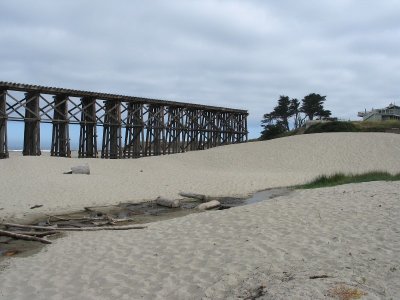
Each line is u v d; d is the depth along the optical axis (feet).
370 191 39.11
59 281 20.58
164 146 125.29
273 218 30.32
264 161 94.32
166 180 65.26
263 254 21.79
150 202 48.24
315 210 31.94
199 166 90.68
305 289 15.74
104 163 81.15
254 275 18.61
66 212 41.81
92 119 105.70
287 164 90.74
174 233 28.81
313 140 106.73
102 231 32.22
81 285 19.85
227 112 153.17
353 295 15.02
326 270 18.26
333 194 39.45
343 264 19.06
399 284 16.10
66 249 26.84
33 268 23.03
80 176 62.75
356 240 23.17
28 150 96.53
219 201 49.37
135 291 18.63
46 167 69.26
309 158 94.02
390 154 91.91
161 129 124.88
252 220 30.17
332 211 31.19
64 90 97.91
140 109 118.62
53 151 104.01
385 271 17.72
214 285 18.03
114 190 54.24
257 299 15.79
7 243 29.50
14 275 21.98
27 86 90.68
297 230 26.45
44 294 19.02
